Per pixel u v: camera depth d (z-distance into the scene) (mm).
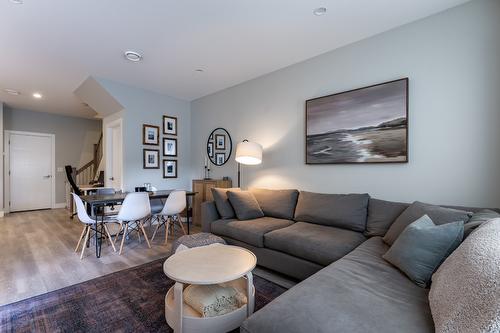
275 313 1075
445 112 2230
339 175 2918
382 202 2373
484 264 862
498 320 670
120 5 2162
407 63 2438
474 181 2092
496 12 2004
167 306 1598
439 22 2264
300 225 2588
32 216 5438
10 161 5973
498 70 1993
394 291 1243
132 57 3162
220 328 1479
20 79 3949
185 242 2338
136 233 4000
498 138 1992
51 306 1891
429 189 2309
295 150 3348
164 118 4773
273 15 2314
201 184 4422
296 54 3092
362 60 2740
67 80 4004
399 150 2451
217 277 1464
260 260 2498
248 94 3990
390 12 2270
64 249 3201
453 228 1336
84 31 2578
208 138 4754
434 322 939
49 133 6516
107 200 3043
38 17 2326
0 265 2670
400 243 1533
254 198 3211
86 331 1609
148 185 4234
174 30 2566
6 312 1809
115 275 2434
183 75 3787
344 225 2430
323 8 2213
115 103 4219
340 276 1403
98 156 6922
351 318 1013
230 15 2314
